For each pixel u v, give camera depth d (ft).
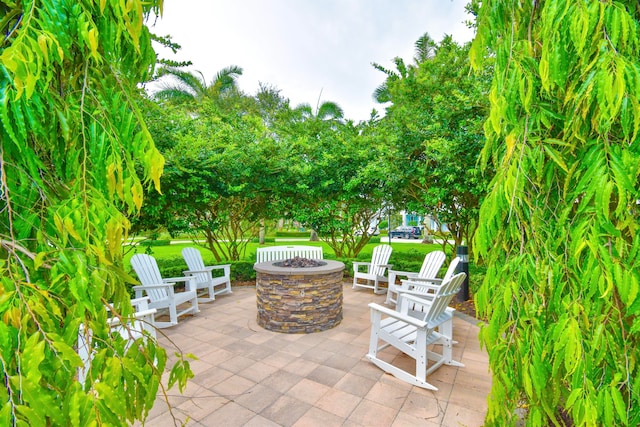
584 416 2.88
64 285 2.45
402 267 21.13
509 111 3.38
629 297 2.75
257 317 13.67
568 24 2.89
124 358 2.60
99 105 2.77
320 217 22.25
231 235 26.27
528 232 3.48
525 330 3.37
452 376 9.09
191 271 15.75
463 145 14.88
